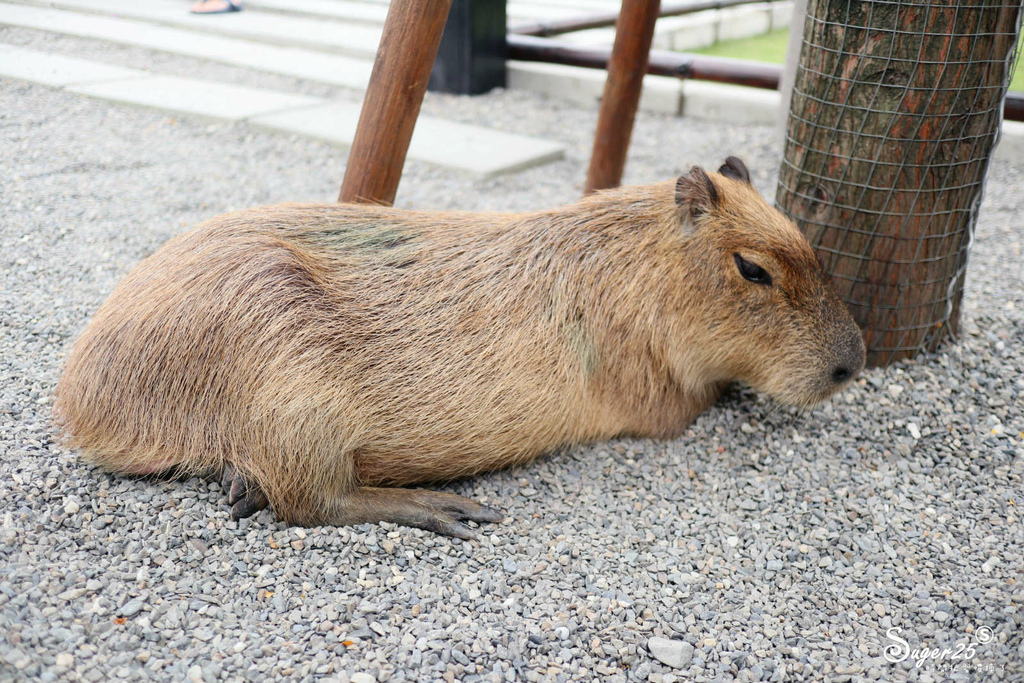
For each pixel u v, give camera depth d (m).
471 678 2.15
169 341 2.53
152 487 2.70
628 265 2.97
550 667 2.22
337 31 9.56
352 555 2.54
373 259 2.80
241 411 2.51
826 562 2.64
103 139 6.40
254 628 2.25
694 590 2.52
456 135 6.72
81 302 3.94
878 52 3.21
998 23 3.17
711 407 3.40
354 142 3.45
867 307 3.54
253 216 2.81
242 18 10.15
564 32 8.84
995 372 3.59
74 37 9.37
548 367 2.84
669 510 2.84
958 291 3.72
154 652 2.12
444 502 2.73
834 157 3.43
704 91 7.57
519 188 5.79
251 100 7.33
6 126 6.51
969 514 2.85
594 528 2.75
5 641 2.06
